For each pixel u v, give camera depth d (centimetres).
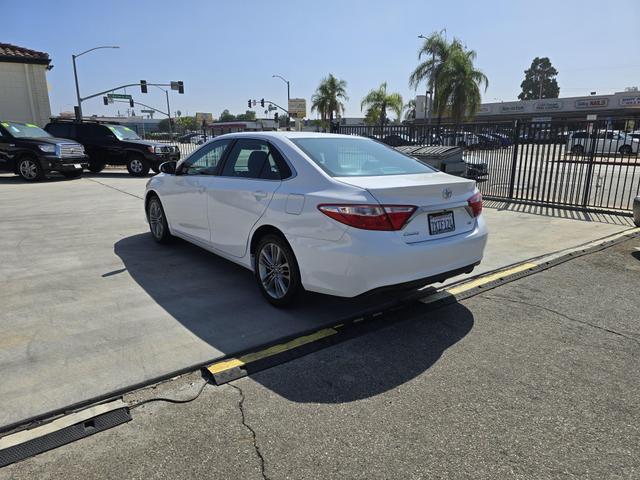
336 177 377
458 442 252
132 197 1101
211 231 507
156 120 10806
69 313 413
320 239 362
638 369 329
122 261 573
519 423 268
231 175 477
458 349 358
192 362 331
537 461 238
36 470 229
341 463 236
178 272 532
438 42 3484
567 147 980
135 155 1623
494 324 403
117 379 307
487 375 321
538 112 5319
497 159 1118
